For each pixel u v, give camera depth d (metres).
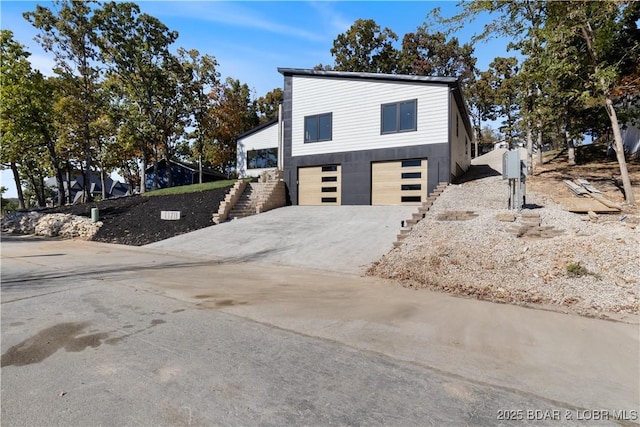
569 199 9.88
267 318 4.32
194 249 10.23
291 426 2.25
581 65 10.67
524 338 3.62
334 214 13.66
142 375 2.93
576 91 11.24
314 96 16.84
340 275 6.79
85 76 25.08
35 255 9.66
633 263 5.16
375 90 15.35
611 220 7.82
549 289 4.95
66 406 2.48
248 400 2.55
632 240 5.85
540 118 15.46
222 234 11.77
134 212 16.11
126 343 3.58
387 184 15.20
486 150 45.94
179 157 35.34
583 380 2.79
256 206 15.54
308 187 17.05
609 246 5.75
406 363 3.12
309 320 4.24
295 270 7.32
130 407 2.47
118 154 29.25
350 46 34.16
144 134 26.38
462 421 2.29
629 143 17.59
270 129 24.66
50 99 22.66
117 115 25.56
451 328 3.93
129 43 24.61
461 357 3.22
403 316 4.34
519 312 4.39
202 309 4.69
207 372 2.97
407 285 5.86
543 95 15.29
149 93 26.27
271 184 16.84
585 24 9.92
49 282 6.28
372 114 15.42
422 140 14.34
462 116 18.59
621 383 2.74
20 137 22.25
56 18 23.44
